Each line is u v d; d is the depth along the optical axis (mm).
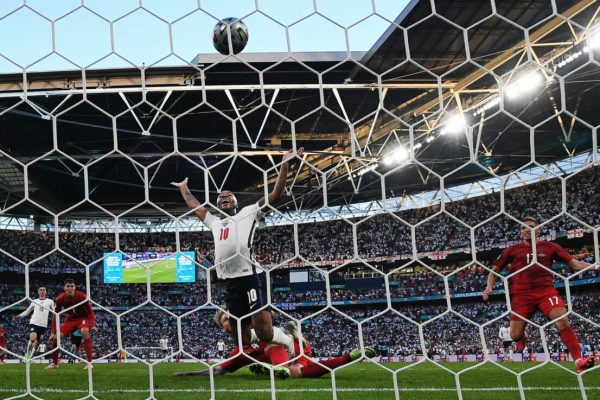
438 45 24953
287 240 47250
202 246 45938
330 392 5684
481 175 43219
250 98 27297
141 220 47875
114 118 3289
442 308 40250
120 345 3164
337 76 26438
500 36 24516
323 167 35906
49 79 20656
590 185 37469
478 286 39406
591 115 32375
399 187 44625
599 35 18938
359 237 45969
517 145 37000
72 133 30734
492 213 42375
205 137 32438
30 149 32062
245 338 6746
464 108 28406
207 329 41500
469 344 35188
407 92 28031
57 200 42625
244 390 5840
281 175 5180
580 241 37000
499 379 7590
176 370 11562
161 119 29266
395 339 38312
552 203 39000
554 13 3520
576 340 6977
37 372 10070
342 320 41844
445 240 43156
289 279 45906
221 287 43594
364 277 44156
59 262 45312
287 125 31469
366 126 31297
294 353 7266
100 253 46312
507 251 7418
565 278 3404
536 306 7238
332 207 48094
